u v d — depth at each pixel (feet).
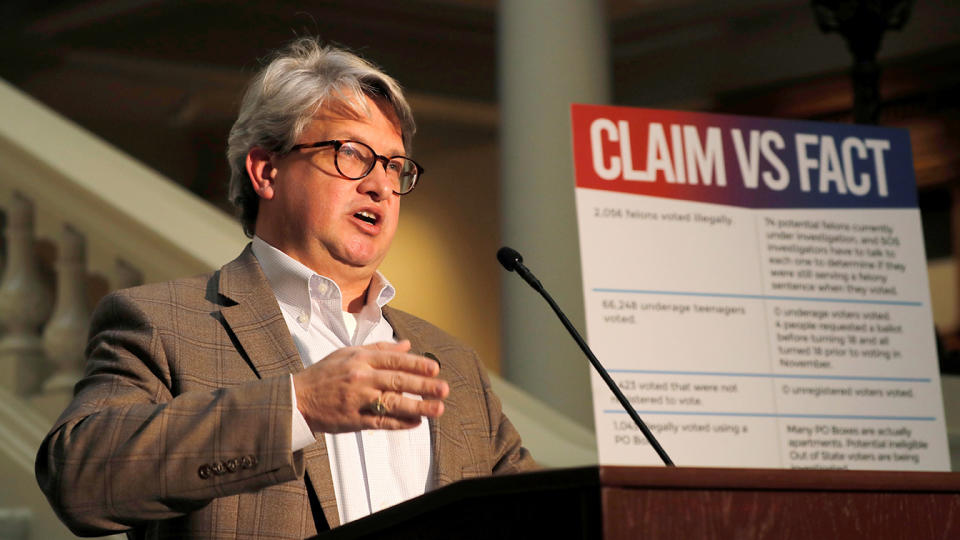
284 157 14.99
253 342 13.64
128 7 62.44
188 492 11.11
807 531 8.82
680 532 8.28
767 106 63.41
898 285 24.12
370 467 14.08
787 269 23.45
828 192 24.12
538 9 40.57
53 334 23.16
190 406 11.62
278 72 15.37
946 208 60.08
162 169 69.77
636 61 67.31
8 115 24.40
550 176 39.22
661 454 14.93
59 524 21.24
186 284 14.33
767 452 22.39
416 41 67.62
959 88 58.54
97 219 23.09
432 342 15.98
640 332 22.11
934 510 9.54
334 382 10.91
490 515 8.71
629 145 22.84
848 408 23.12
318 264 14.96
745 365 22.62
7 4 62.49
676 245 22.72
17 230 23.73
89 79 66.23
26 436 22.17
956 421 30.76
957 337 59.98
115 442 11.46
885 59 60.23
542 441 24.48
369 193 14.99
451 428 14.83
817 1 32.42
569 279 37.86
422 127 71.67
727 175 23.44
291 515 12.78
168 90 67.26
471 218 73.05
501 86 41.29
